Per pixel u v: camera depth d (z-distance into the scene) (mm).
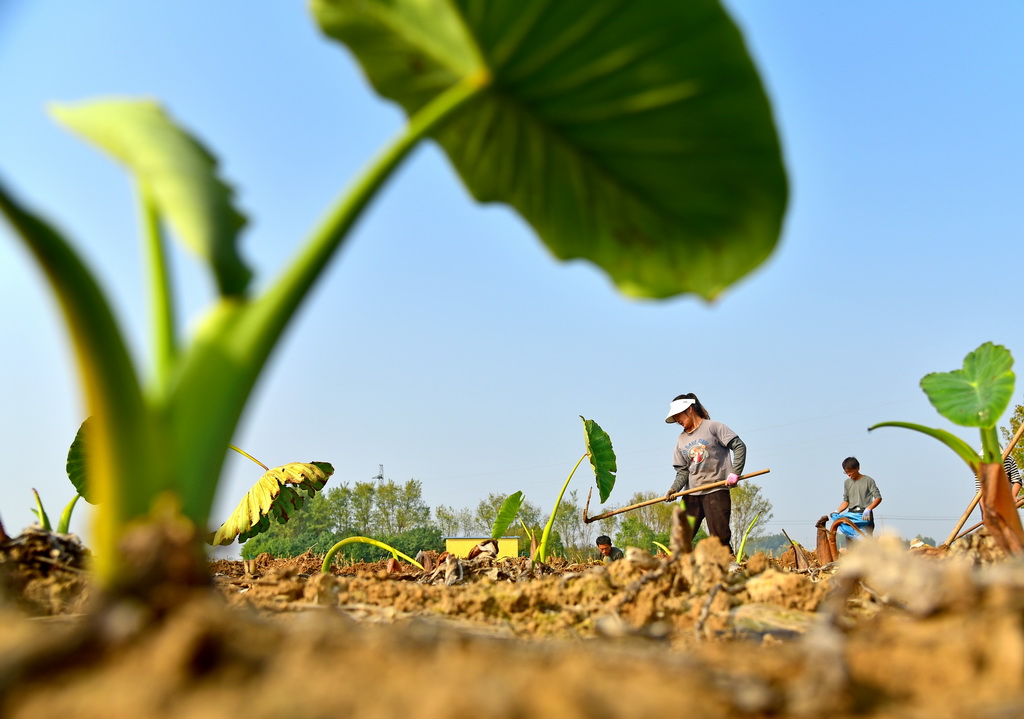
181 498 1249
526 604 2346
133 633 911
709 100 1667
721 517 5496
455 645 1135
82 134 1451
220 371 1307
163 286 1456
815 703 934
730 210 1941
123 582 988
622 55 1610
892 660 1094
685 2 1500
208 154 1568
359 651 961
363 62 1915
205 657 854
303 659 911
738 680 1000
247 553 42875
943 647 1103
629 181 1964
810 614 2025
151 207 1494
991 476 2756
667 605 2141
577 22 1556
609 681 932
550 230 2215
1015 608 1121
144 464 1201
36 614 1938
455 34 1665
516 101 1775
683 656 1287
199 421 1280
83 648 892
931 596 1253
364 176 1499
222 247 1324
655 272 2178
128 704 786
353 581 2674
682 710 858
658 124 1755
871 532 6383
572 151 1928
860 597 2135
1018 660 1021
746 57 1573
